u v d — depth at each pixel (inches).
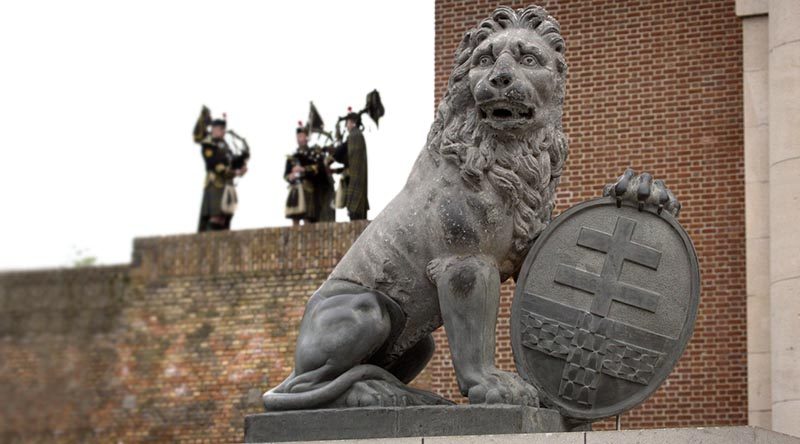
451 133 387.2
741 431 352.8
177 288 988.6
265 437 382.0
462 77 387.2
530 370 379.9
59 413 991.6
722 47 797.2
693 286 380.8
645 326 379.9
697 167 789.9
